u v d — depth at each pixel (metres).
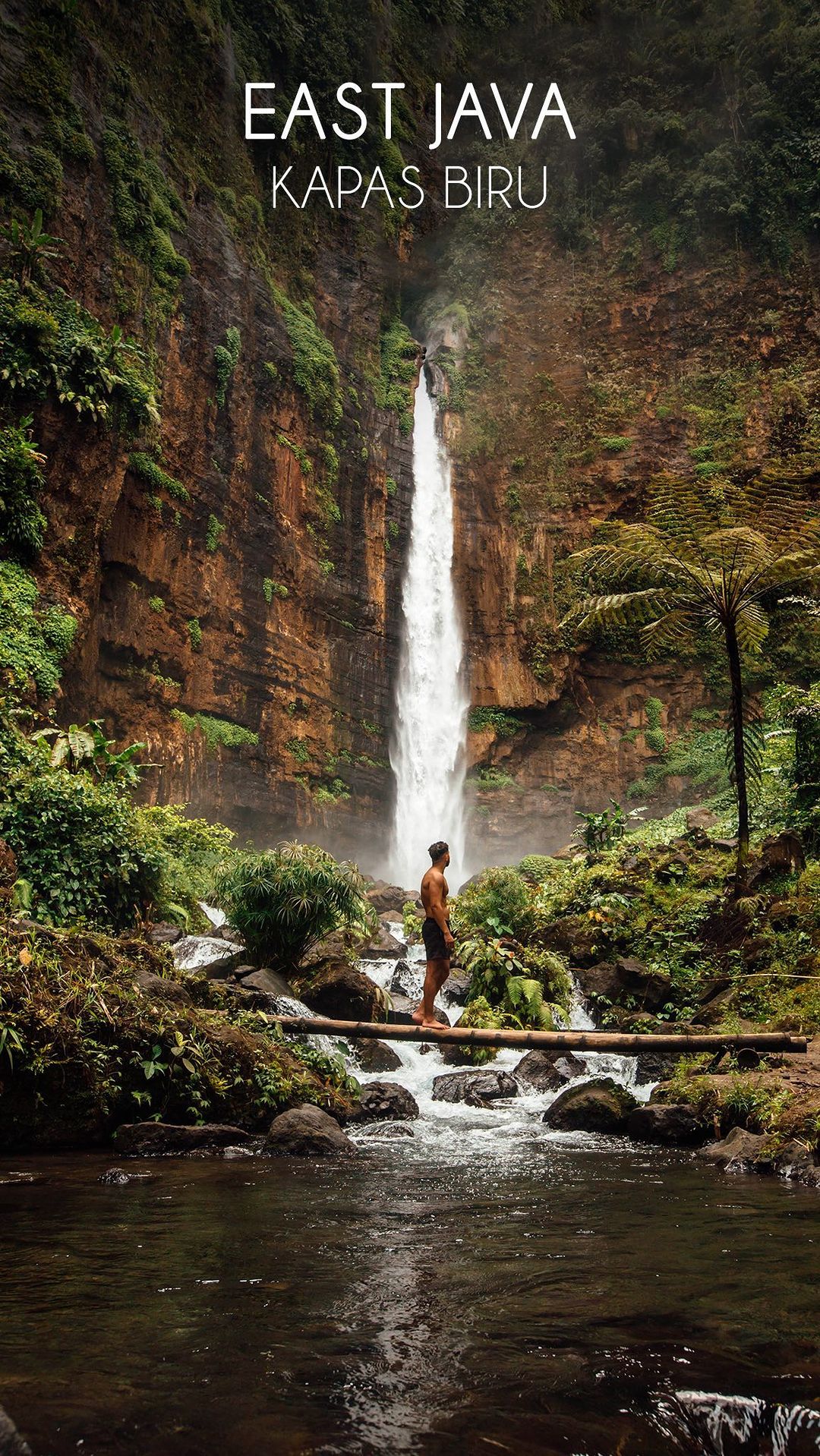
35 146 19.92
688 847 16.59
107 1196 5.34
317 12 33.69
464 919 15.72
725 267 36.56
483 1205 5.11
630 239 37.84
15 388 17.89
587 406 36.38
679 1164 6.59
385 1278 3.64
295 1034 9.73
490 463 35.56
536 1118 8.75
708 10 39.47
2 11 20.06
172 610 23.17
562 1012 12.48
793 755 16.97
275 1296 3.41
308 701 27.78
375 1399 2.52
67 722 19.80
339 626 29.39
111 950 8.71
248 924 11.48
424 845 31.02
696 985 12.81
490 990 13.00
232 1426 2.34
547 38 41.72
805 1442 2.33
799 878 13.44
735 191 36.56
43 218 19.75
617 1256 3.99
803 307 35.47
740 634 14.79
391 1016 11.36
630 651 34.19
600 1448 2.26
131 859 11.27
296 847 11.82
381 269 35.22
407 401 33.91
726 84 37.84
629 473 35.19
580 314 37.72
